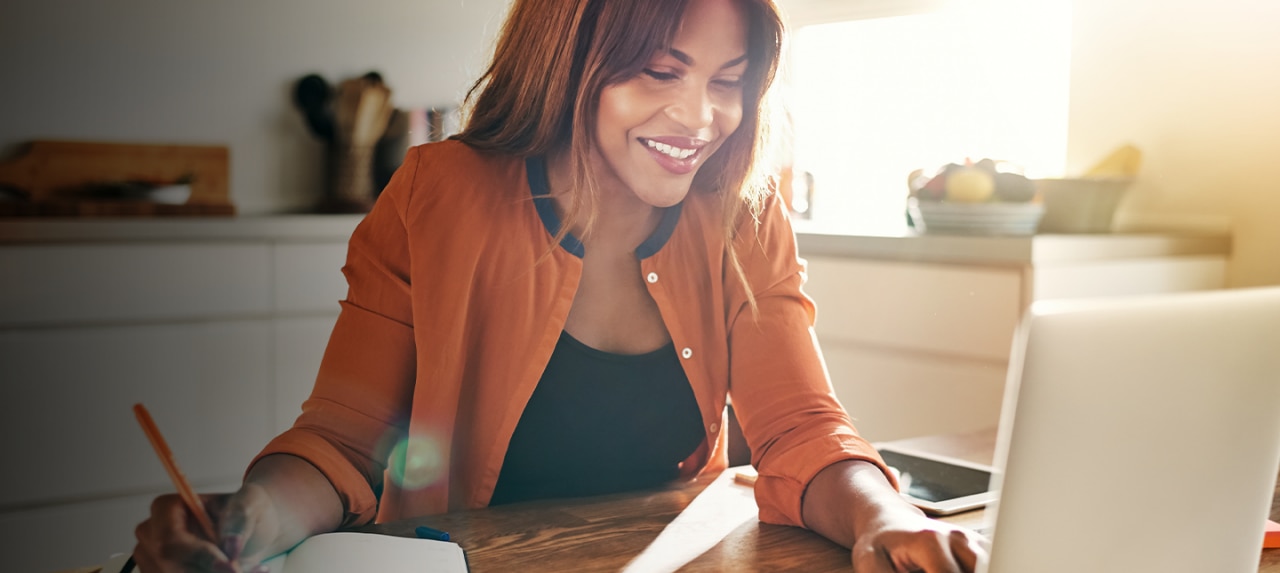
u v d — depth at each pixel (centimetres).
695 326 136
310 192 179
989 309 216
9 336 148
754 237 138
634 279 135
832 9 291
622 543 102
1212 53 237
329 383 120
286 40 173
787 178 288
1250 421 89
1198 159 241
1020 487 77
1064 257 213
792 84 304
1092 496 81
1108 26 251
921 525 96
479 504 131
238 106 171
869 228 257
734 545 104
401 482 125
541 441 133
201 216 168
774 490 114
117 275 157
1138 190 249
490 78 134
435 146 129
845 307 244
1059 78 261
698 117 133
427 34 180
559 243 130
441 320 125
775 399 129
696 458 142
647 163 132
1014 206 223
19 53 153
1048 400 76
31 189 155
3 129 154
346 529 103
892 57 288
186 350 162
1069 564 81
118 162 159
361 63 177
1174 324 83
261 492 97
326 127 178
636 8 127
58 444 153
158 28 166
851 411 244
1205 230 241
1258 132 231
